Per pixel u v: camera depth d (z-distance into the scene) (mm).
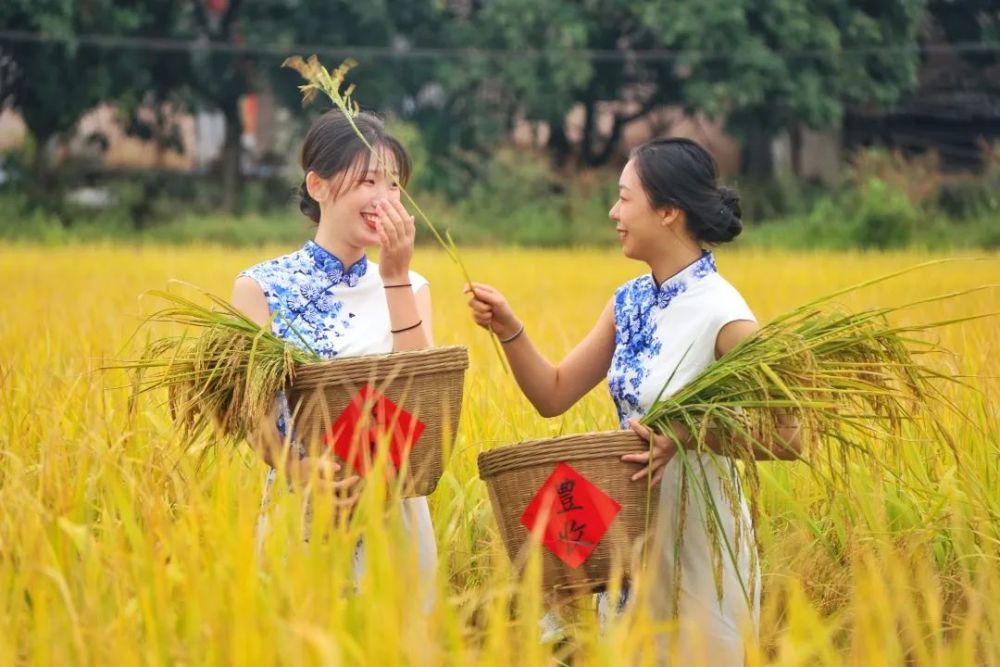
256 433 5992
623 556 6102
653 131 56344
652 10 48531
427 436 6031
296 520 5336
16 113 53031
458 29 51406
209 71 51625
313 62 6559
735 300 6449
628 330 6672
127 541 5871
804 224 46125
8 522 5852
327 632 4469
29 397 8914
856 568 5520
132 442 7367
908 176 48938
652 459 6059
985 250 43125
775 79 49375
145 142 55156
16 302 19203
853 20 50594
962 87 57188
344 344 6520
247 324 6199
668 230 6488
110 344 12680
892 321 6781
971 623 5207
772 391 6191
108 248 39688
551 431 9086
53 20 46469
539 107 50969
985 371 10031
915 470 7988
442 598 4832
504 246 47594
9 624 5109
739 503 6156
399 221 6230
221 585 4840
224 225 49469
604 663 4641
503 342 6871
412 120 53125
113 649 4734
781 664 4688
